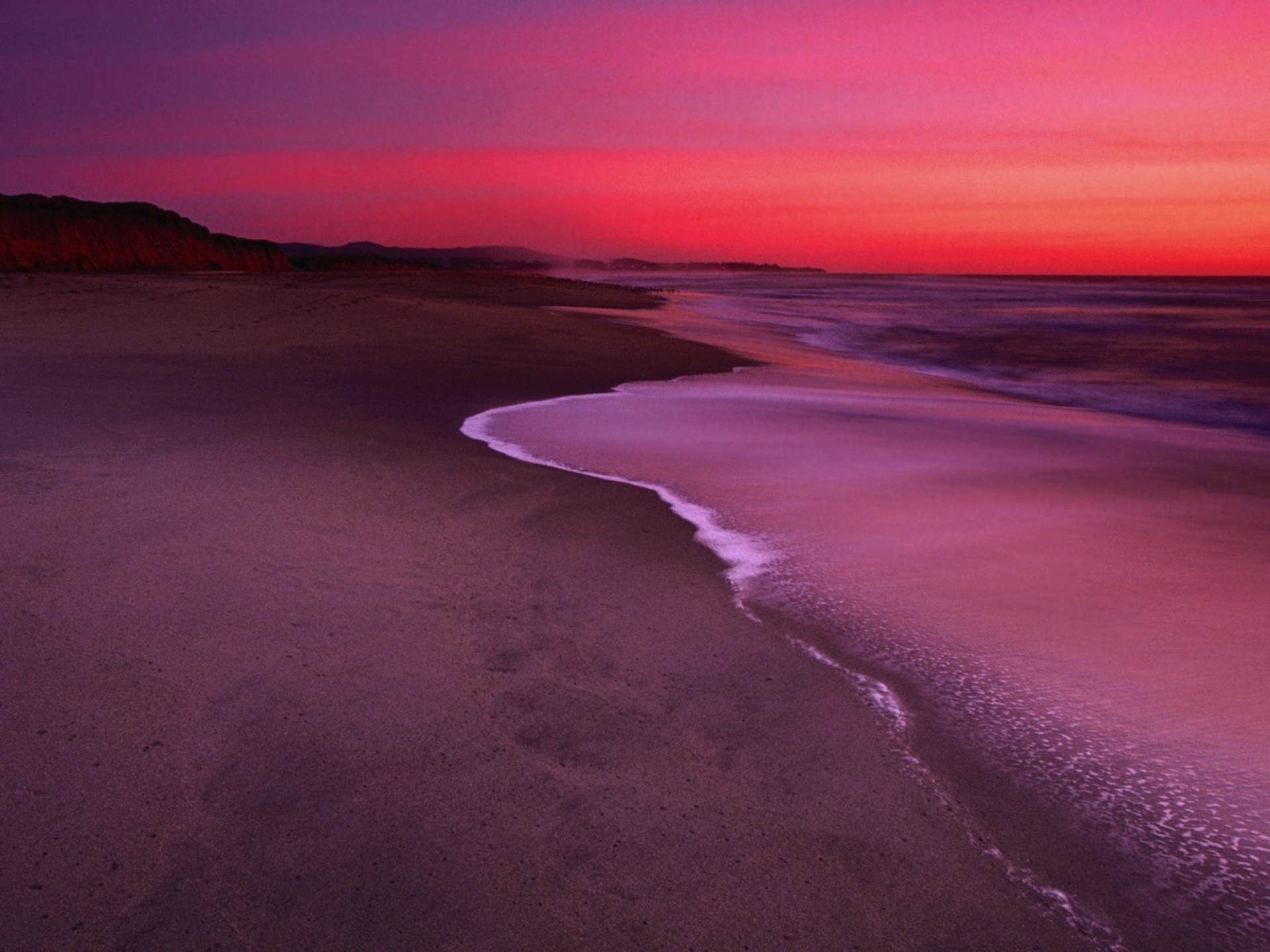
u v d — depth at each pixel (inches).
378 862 87.6
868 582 171.8
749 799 102.0
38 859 85.0
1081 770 111.6
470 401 363.6
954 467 276.7
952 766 111.3
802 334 971.9
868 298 2094.0
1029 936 83.5
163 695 114.6
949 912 86.0
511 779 102.5
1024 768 111.7
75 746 102.8
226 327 563.2
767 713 121.5
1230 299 2158.0
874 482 251.1
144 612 137.0
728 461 269.1
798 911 84.7
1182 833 100.2
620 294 1435.8
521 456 263.6
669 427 322.0
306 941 77.4
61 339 478.9
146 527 173.5
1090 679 135.5
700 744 112.7
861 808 101.7
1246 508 242.4
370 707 115.5
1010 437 336.5
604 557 177.9
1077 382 628.1
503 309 772.0
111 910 79.6
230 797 95.7
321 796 97.0
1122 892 90.2
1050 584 174.6
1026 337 997.2
